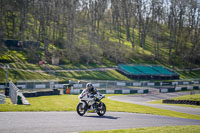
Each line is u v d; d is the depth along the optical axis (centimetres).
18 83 4719
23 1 10025
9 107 1855
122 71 7962
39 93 4053
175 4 11906
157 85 6888
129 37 12181
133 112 2259
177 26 13175
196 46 11331
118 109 2362
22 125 1186
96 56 9156
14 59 7044
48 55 8212
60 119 1441
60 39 9975
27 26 10250
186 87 6738
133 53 10144
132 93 5756
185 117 2422
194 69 10381
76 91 4959
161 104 4097
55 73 6612
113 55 9544
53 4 9825
